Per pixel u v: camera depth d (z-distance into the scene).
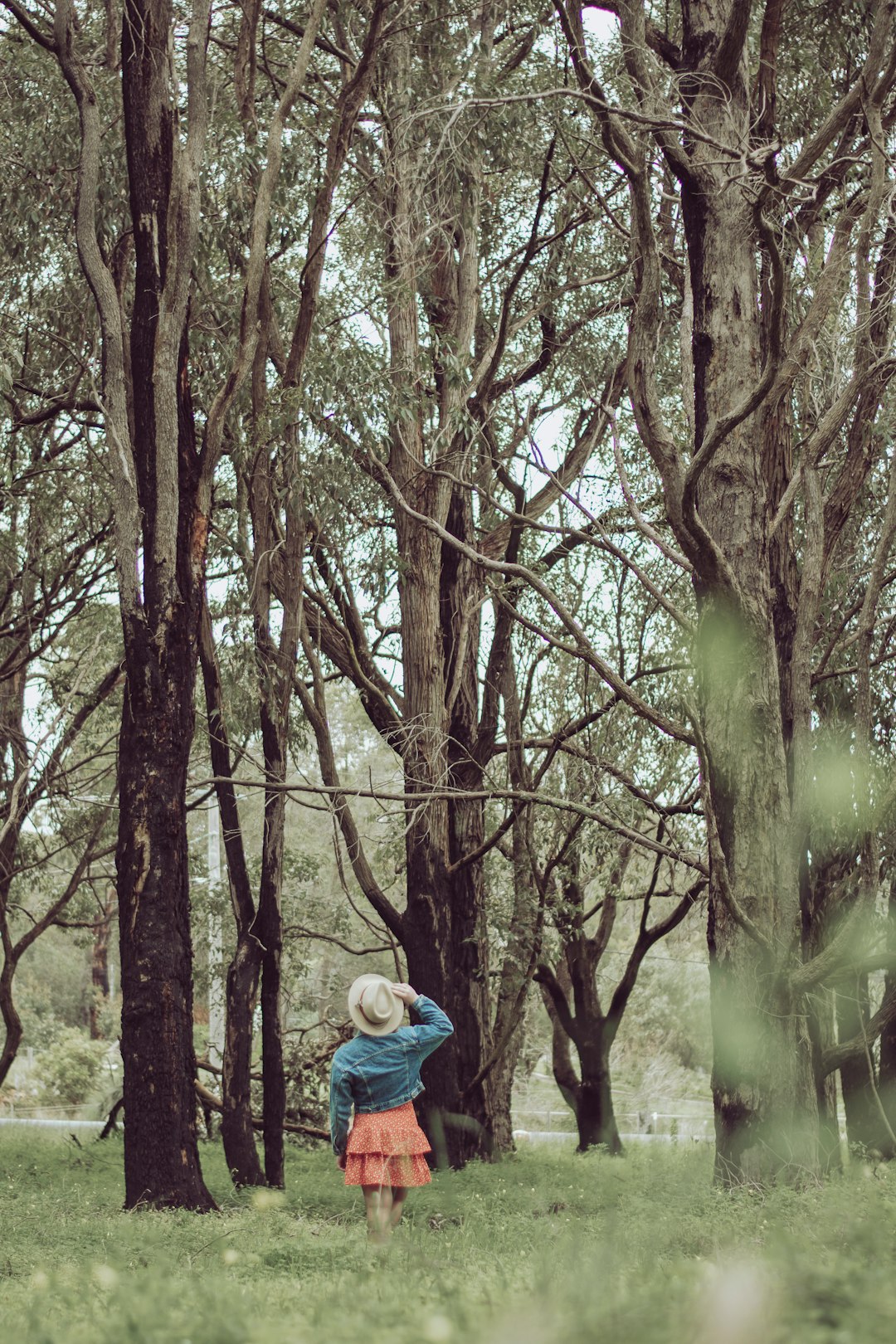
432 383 17.73
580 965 22.94
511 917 17.91
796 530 15.02
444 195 14.36
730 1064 9.88
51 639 19.45
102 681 20.58
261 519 13.81
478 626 17.84
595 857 20.80
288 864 24.20
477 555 12.66
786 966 9.97
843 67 14.48
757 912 10.06
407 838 16.34
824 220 13.37
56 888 26.89
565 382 18.83
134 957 10.83
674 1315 2.96
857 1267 3.57
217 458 11.95
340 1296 4.02
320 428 13.46
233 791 13.73
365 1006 7.52
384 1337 3.00
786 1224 5.92
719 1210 7.45
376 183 15.52
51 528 18.69
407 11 14.34
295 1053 22.70
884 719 14.34
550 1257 4.96
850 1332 2.85
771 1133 9.69
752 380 10.98
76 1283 4.86
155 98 11.83
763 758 10.30
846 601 14.55
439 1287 4.12
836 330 11.73
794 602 12.30
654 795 17.41
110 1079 34.25
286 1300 4.12
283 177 14.03
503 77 14.66
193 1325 3.25
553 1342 2.89
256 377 13.83
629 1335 2.89
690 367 12.12
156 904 10.91
